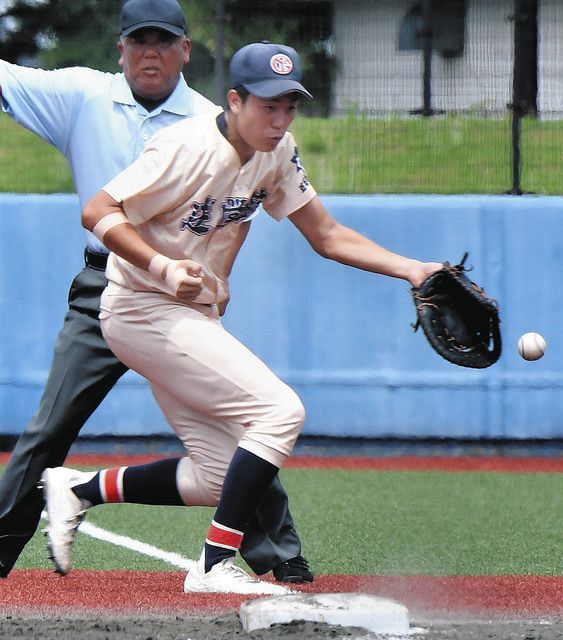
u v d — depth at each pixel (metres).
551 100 31.19
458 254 29.30
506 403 29.48
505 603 13.17
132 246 12.45
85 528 20.05
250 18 30.84
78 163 15.44
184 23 15.32
